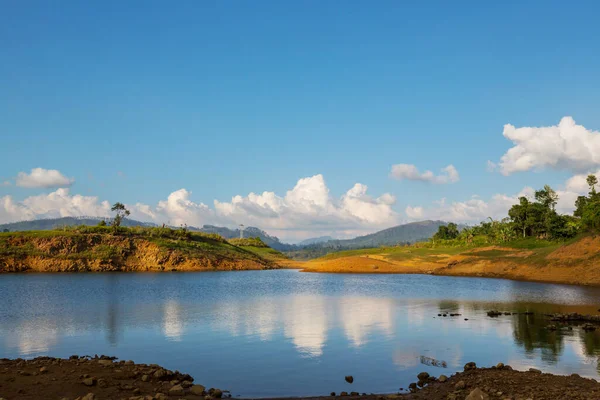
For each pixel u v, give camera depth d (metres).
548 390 16.16
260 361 23.16
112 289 71.81
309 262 198.25
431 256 145.00
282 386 18.72
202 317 39.53
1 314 41.47
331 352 25.28
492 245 141.88
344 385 18.91
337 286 79.56
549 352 24.97
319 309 45.34
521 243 137.12
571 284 78.44
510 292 64.38
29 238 123.44
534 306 47.25
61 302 52.34
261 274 122.69
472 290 68.94
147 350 25.83
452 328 33.22
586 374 20.41
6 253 116.06
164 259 135.38
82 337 29.91
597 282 75.62
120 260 129.25
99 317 39.56
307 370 21.38
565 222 146.12
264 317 39.53
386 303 51.25
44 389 15.56
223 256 155.50
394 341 28.39
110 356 23.97
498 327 33.50
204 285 81.75
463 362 22.89
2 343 27.97
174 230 165.75
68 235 129.25
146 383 17.41
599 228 91.62
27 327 34.00
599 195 141.38
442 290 69.50
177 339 29.12
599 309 43.78
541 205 162.62
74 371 18.19
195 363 22.73
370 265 130.00
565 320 36.69
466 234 188.25
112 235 138.62
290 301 53.78
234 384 19.00
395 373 20.86
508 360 23.22
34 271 116.19
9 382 16.05
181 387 16.56
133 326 34.47
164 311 43.81
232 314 41.53
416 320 37.44
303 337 29.81
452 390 17.19
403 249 181.88
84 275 108.19
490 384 17.34
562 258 92.19
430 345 27.12
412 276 110.88
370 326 34.38
